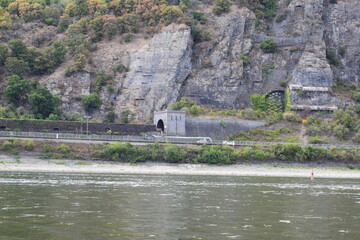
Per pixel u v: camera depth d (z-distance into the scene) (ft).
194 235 165.27
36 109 538.06
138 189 284.61
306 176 456.86
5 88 564.71
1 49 604.49
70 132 515.91
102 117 580.30
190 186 314.35
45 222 177.99
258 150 507.30
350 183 383.65
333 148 526.98
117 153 469.16
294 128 584.81
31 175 360.69
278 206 234.99
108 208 211.00
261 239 163.53
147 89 610.24
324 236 171.73
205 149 497.46
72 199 232.94
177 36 637.71
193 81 628.28
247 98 640.17
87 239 155.02
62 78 598.75
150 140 503.61
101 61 628.69
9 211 196.34
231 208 223.51
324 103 631.15
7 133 469.57
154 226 177.37
